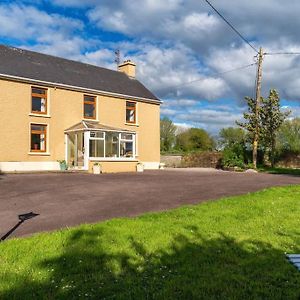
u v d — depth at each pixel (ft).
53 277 16.47
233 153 101.81
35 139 77.71
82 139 80.84
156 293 14.60
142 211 30.66
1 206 33.81
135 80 107.14
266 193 39.06
